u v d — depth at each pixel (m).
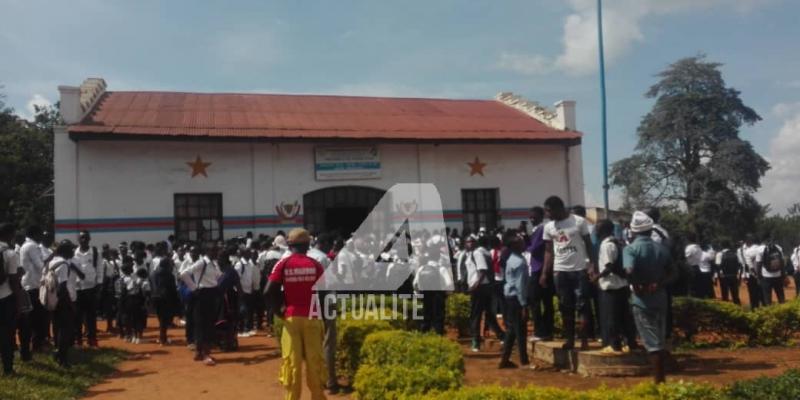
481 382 8.06
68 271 9.95
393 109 25.23
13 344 9.05
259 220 20.61
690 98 35.03
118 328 14.98
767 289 15.23
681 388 5.66
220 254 11.68
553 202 8.63
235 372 10.00
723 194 33.72
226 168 20.44
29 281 10.64
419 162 22.31
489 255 10.66
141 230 19.41
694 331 10.91
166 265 12.95
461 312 12.72
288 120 21.97
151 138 18.80
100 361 10.63
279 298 7.14
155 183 19.67
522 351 9.09
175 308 14.45
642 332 7.11
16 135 29.98
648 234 7.16
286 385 6.97
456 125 23.52
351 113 23.92
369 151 21.80
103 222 19.05
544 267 8.88
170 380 9.55
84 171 18.98
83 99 20.25
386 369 6.57
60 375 9.36
